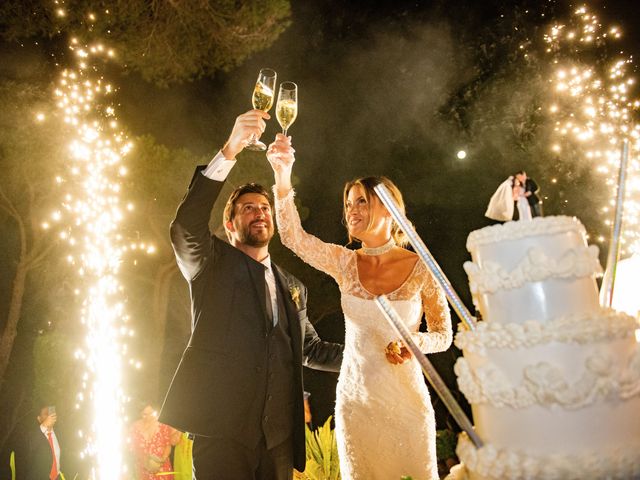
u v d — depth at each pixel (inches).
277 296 130.8
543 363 60.5
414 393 119.1
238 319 123.3
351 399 121.2
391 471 116.0
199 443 119.8
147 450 236.4
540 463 59.6
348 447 120.3
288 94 138.6
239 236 134.2
